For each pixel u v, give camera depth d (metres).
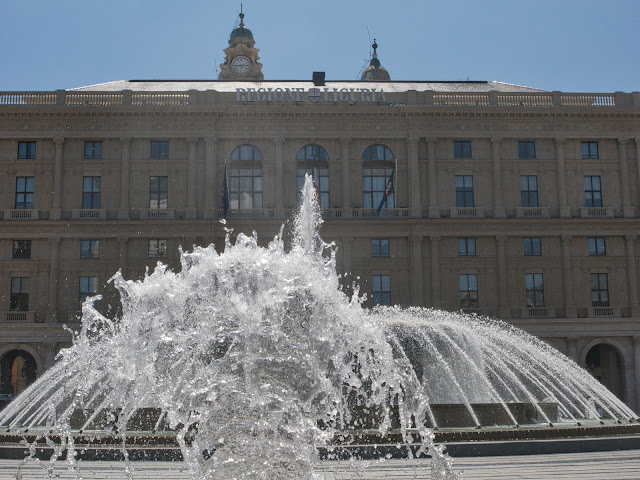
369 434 18.70
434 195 65.19
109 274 62.97
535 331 63.53
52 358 61.69
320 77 74.38
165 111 64.31
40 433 21.03
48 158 64.44
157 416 22.34
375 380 16.09
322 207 65.00
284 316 12.88
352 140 66.06
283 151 65.62
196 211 64.00
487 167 66.19
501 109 65.69
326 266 13.66
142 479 15.12
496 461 17.70
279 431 12.36
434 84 75.50
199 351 13.00
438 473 14.02
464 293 64.44
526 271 64.94
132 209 64.38
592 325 63.94
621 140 66.88
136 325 13.56
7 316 62.28
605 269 65.44
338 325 13.48
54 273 62.59
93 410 23.50
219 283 13.16
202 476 12.30
